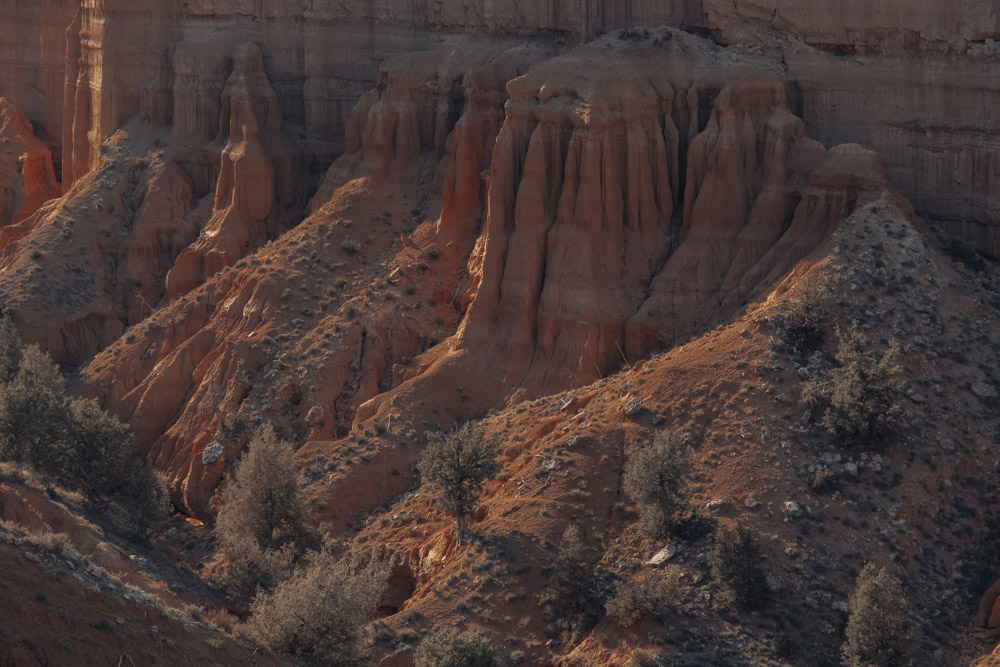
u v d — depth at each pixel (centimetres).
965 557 17888
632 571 18162
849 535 18000
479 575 18400
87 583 13338
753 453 19025
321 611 15500
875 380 19012
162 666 13000
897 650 16225
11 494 16900
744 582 17262
